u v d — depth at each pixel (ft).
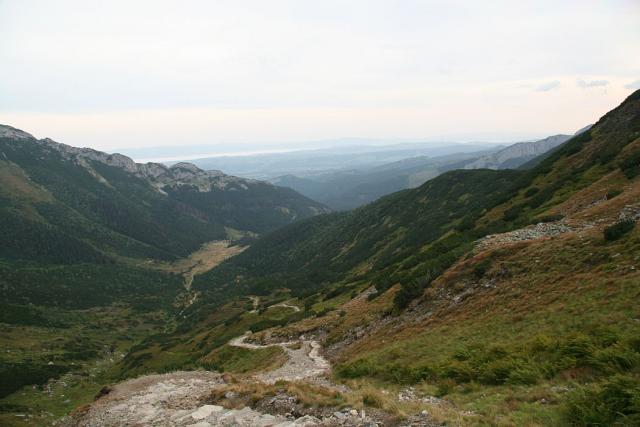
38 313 632.38
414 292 131.64
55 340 525.34
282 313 297.53
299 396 56.90
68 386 372.38
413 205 533.96
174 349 372.99
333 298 261.65
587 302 71.92
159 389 99.14
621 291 69.10
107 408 88.33
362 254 477.77
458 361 68.69
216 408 64.18
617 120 232.53
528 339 68.18
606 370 45.06
